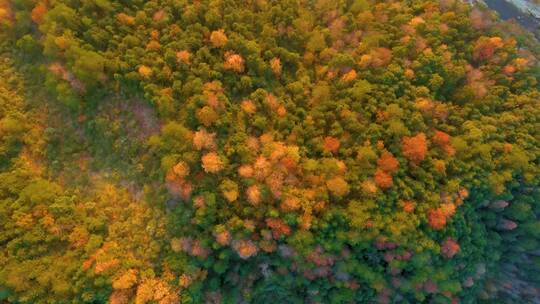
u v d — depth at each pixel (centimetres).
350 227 4841
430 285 5428
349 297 5284
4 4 5400
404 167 5122
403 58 5678
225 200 4766
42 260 4644
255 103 5128
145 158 5044
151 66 5028
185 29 5328
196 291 4756
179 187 4700
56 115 5328
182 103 4997
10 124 5022
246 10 5559
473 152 5416
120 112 5191
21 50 5450
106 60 4972
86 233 4800
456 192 5219
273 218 4716
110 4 5216
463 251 5488
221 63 5184
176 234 4822
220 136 4919
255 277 5144
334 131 5147
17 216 4650
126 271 4644
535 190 5684
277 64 5362
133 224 4906
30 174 5025
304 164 4909
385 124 5191
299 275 5131
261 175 4728
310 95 5397
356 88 5275
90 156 5262
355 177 4891
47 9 5278
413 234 4947
